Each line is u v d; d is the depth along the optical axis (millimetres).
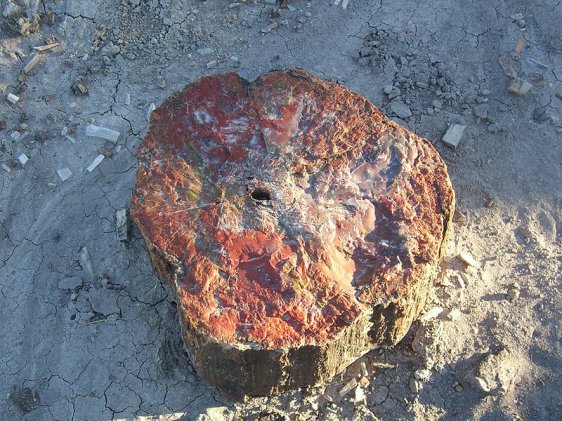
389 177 1249
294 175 1246
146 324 1484
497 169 1665
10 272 1567
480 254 1573
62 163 1668
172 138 1268
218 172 1243
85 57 1765
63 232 1597
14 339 1505
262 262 1167
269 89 1307
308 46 1800
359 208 1225
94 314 1501
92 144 1686
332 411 1420
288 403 1418
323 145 1263
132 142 1693
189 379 1440
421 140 1290
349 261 1193
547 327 1502
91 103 1726
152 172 1234
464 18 1838
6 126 1696
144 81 1754
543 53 1805
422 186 1243
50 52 1769
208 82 1312
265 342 1122
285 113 1283
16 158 1668
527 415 1429
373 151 1266
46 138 1687
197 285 1146
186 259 1166
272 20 1828
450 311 1493
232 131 1271
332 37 1812
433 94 1743
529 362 1474
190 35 1804
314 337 1134
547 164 1673
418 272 1183
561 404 1442
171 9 1816
